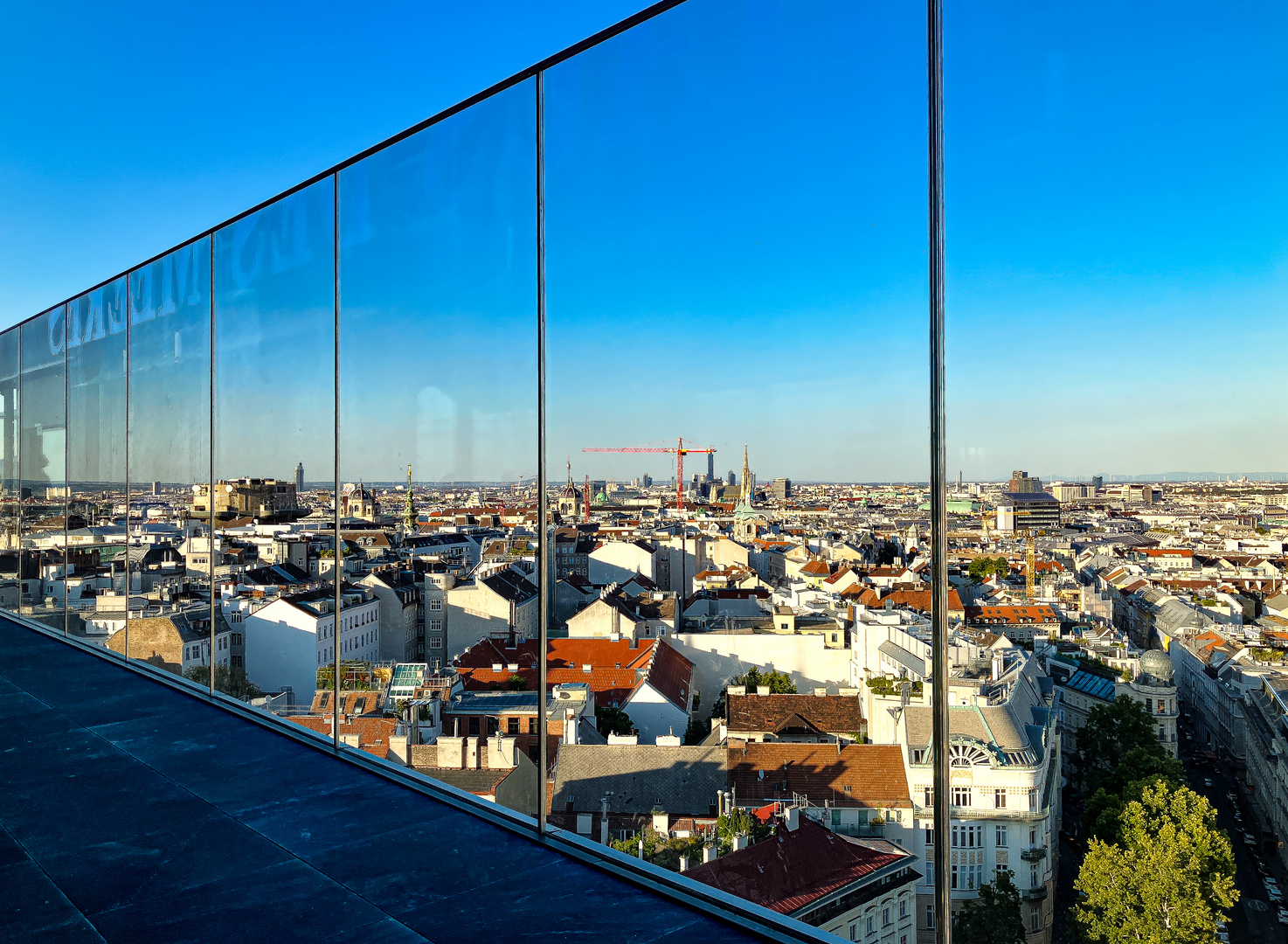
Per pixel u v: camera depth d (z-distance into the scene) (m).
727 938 4.00
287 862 4.91
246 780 6.43
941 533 3.94
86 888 4.55
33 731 7.81
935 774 3.89
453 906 4.33
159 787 6.26
